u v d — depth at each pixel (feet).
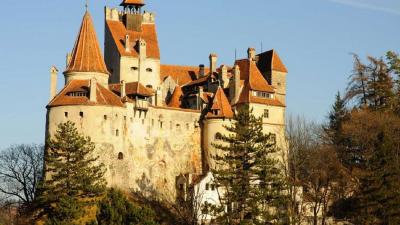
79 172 378.32
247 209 354.95
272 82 515.09
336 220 406.62
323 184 414.41
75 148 384.06
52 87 454.81
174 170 466.29
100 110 433.89
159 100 472.03
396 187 375.45
